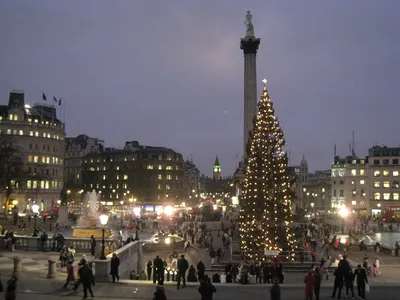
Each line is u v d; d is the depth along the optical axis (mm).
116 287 30203
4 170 104438
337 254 63094
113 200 193875
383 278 45594
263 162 54719
